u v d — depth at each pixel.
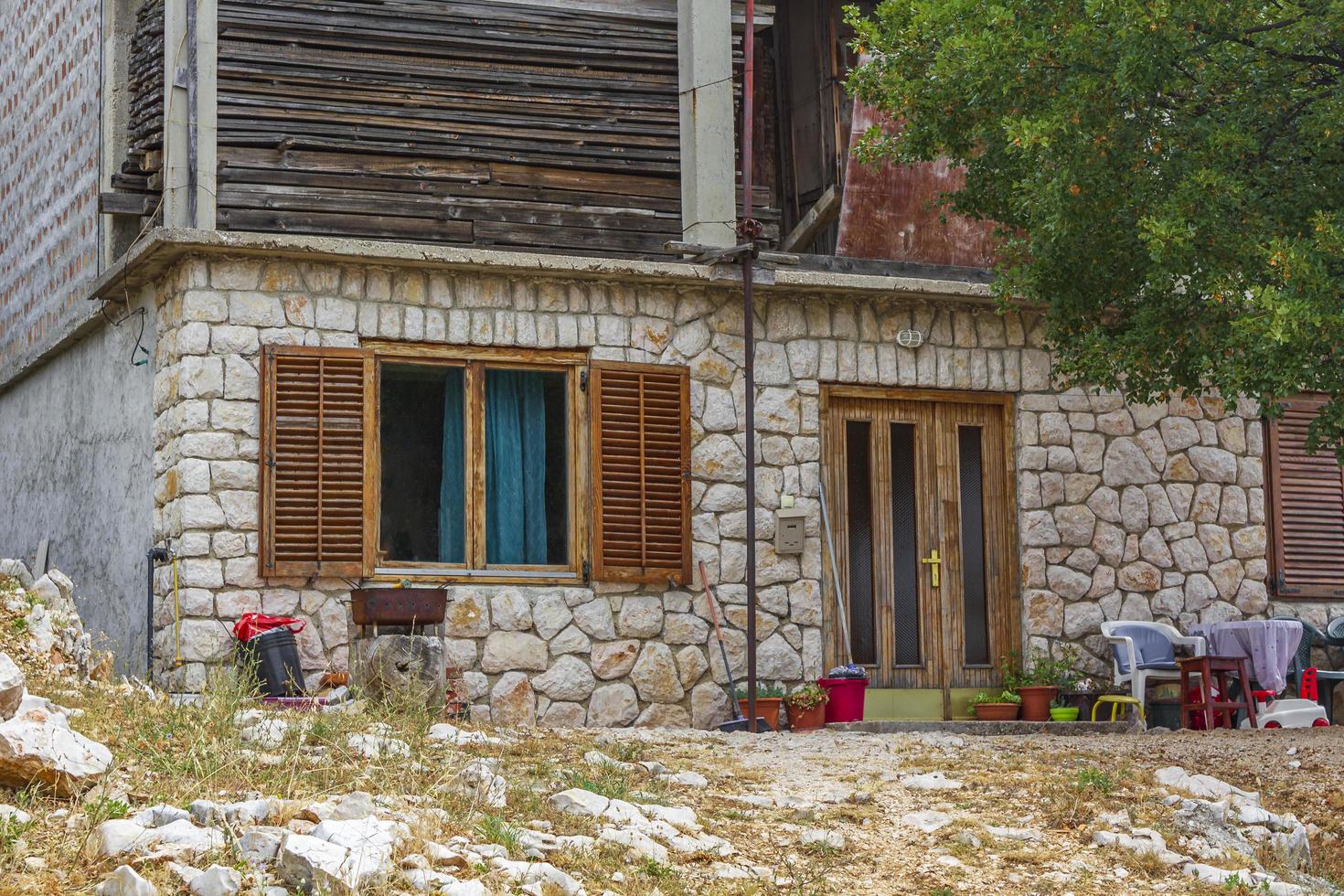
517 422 11.39
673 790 7.57
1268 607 13.00
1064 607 12.39
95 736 6.75
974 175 11.30
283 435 10.64
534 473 11.38
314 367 10.75
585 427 11.42
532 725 10.74
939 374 12.34
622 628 11.27
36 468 14.05
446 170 11.67
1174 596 12.67
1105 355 10.42
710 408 11.72
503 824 6.27
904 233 12.80
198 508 10.39
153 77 11.64
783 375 11.93
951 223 12.91
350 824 5.61
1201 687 11.57
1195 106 9.97
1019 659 12.32
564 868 5.94
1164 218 9.44
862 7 13.88
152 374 11.16
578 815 6.62
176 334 10.67
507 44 11.95
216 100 10.98
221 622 10.34
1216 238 9.56
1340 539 13.53
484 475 11.21
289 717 7.60
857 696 11.43
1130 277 10.48
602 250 11.97
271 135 11.27
